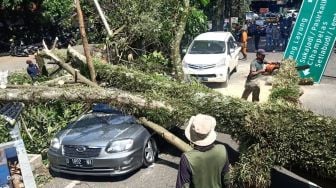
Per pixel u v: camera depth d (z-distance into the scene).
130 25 13.66
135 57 14.60
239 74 17.67
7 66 22.31
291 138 6.18
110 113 9.16
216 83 15.92
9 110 8.44
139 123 8.60
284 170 7.86
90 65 10.46
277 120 6.52
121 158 7.58
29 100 8.78
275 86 10.19
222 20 25.84
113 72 10.28
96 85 10.12
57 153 7.85
